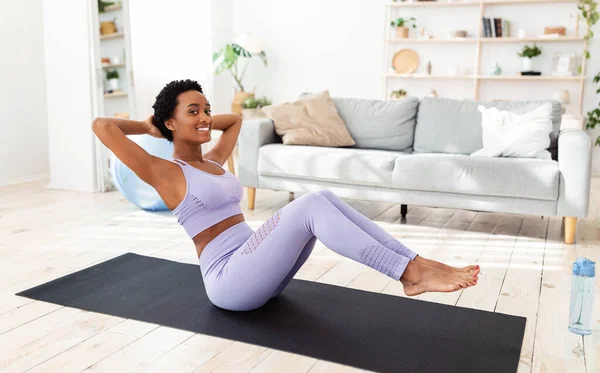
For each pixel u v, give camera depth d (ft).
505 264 10.03
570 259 10.38
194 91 7.16
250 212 13.84
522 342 6.84
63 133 15.96
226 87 24.31
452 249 10.95
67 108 15.78
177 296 8.12
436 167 12.05
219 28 23.53
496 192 11.64
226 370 6.06
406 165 12.28
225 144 8.21
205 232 7.32
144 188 13.26
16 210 13.55
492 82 21.58
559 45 20.76
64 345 6.61
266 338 6.78
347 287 8.63
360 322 7.28
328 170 12.98
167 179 7.11
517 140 12.50
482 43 21.52
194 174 7.13
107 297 8.07
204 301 7.93
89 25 15.17
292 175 13.42
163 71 23.12
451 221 13.33
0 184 16.84
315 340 6.73
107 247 10.66
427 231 12.34
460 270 6.18
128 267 9.41
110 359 6.28
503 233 12.26
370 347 6.57
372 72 23.00
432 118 14.06
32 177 17.81
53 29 15.56
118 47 16.21
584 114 20.81
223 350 6.50
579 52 20.57
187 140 7.18
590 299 7.04
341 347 6.56
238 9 24.36
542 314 7.75
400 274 6.24
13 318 7.35
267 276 6.82
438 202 12.25
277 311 7.59
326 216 6.40
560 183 11.29
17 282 8.71
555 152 13.04
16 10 17.13
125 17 16.43
